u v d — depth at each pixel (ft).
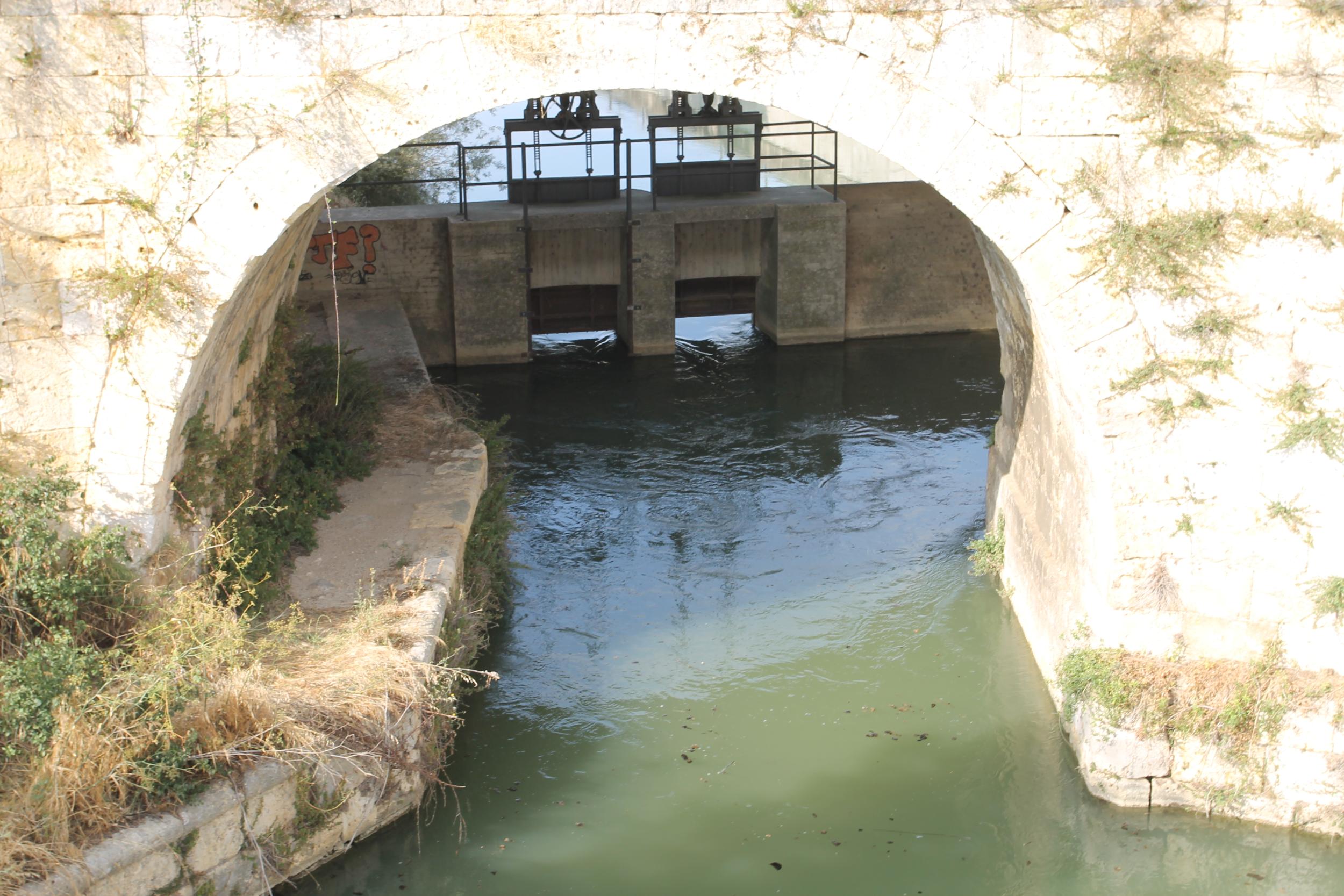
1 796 22.29
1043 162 26.55
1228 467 26.84
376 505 36.17
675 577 40.09
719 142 122.11
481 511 38.93
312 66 25.61
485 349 60.59
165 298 26.37
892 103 26.43
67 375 26.71
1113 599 27.71
